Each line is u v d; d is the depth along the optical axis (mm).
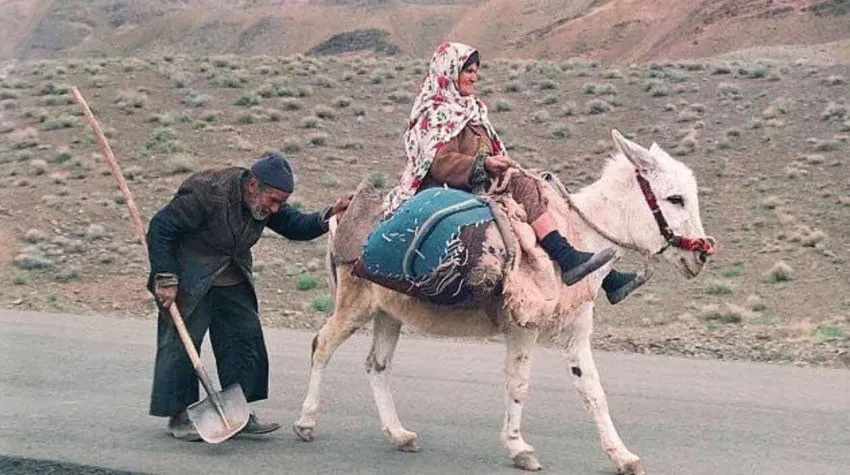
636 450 8828
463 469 8078
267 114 43781
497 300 7824
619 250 8195
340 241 8695
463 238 7555
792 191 34781
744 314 23219
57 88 46906
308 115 44094
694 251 8062
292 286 26469
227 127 42250
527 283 7605
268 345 15312
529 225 7758
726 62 51594
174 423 8930
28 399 10570
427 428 9578
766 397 11383
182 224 8617
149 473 7758
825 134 39594
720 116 42750
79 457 8164
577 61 53469
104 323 17734
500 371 12969
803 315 24438
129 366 12758
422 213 7664
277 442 8898
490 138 8234
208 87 48250
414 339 16344
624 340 16516
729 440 9250
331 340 8875
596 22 184250
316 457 8383
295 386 11648
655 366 13812
